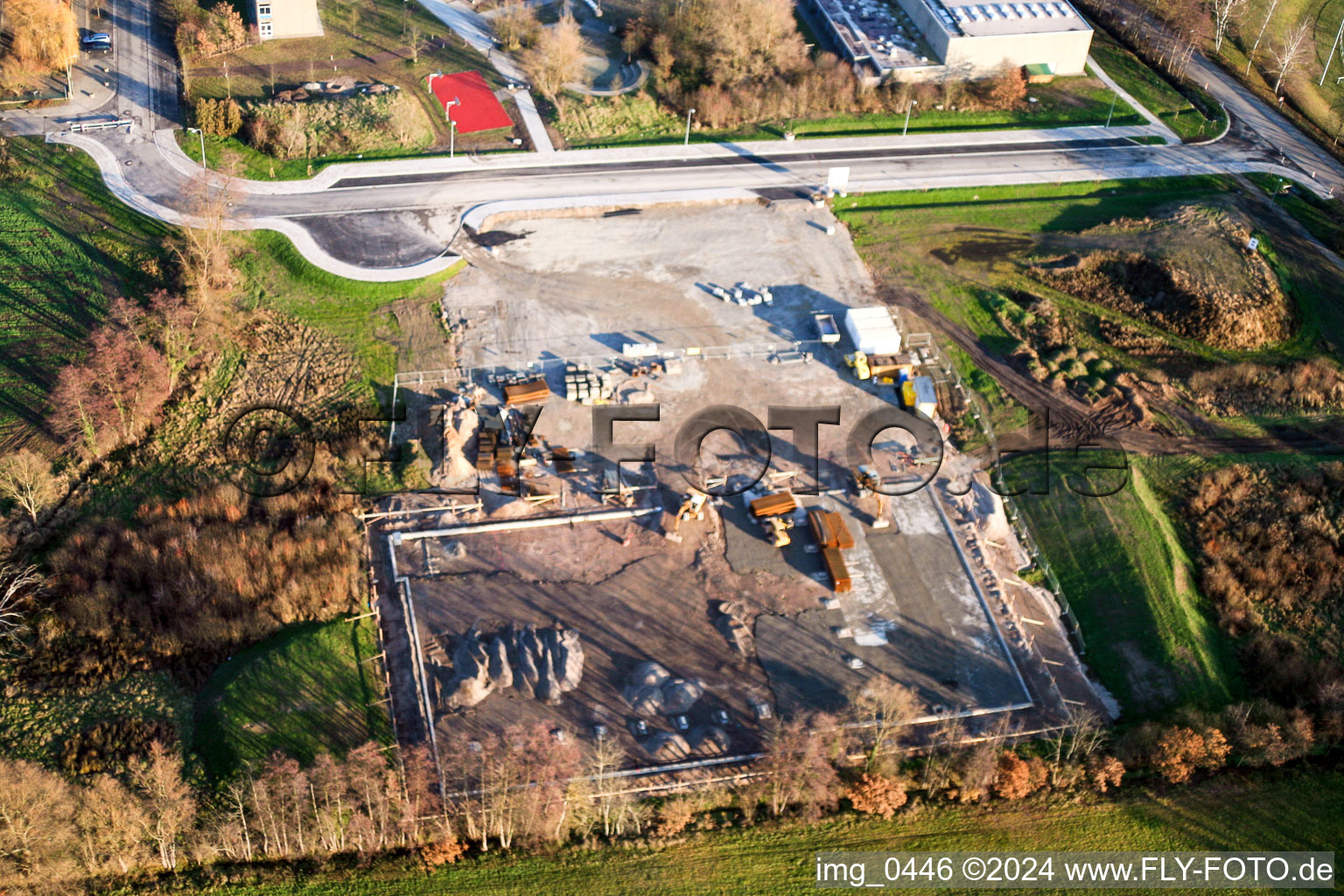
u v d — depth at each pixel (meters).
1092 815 74.69
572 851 71.62
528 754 73.69
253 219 112.81
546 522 88.44
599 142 127.44
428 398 97.56
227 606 81.94
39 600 81.81
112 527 86.12
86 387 92.50
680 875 70.81
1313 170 129.00
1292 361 104.69
